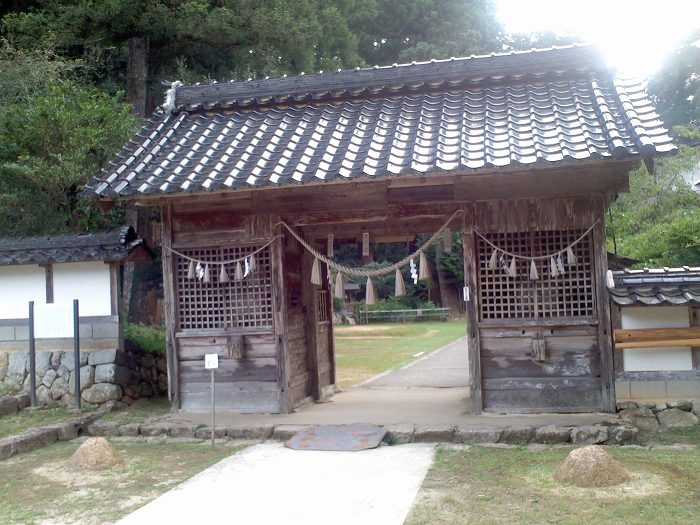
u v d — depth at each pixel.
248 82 9.88
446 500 5.20
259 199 8.66
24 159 11.74
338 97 9.57
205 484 5.93
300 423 7.95
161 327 15.95
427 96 9.34
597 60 8.96
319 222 8.61
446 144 7.88
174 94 10.05
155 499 5.55
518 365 8.06
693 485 5.32
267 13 15.65
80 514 5.23
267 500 5.42
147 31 15.62
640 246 14.87
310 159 8.09
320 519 4.93
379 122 8.76
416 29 30.34
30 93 13.41
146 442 7.70
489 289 8.19
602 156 6.92
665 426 7.56
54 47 14.44
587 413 7.83
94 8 14.83
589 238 7.95
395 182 8.13
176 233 8.94
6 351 10.11
